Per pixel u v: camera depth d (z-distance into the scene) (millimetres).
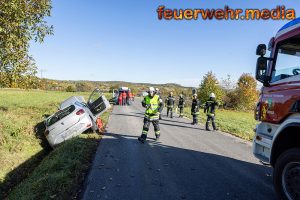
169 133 13039
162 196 5547
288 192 4699
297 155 4488
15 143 11188
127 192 5727
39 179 6520
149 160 8133
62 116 11703
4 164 9445
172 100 21078
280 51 5531
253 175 6934
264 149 5660
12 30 12461
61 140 11133
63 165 7379
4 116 14094
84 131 12367
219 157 8711
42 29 13930
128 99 34812
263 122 5777
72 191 5773
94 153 8898
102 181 6324
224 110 41250
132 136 11883
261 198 5500
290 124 4703
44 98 36438
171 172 7066
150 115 10672
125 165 7574
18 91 57188
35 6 14008
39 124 13656
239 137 12938
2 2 11539
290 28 5301
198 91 40406
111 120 17406
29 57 14352
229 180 6527
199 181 6434
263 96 5816
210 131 14375
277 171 4859
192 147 10062
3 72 13664
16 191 6988
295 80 4988
